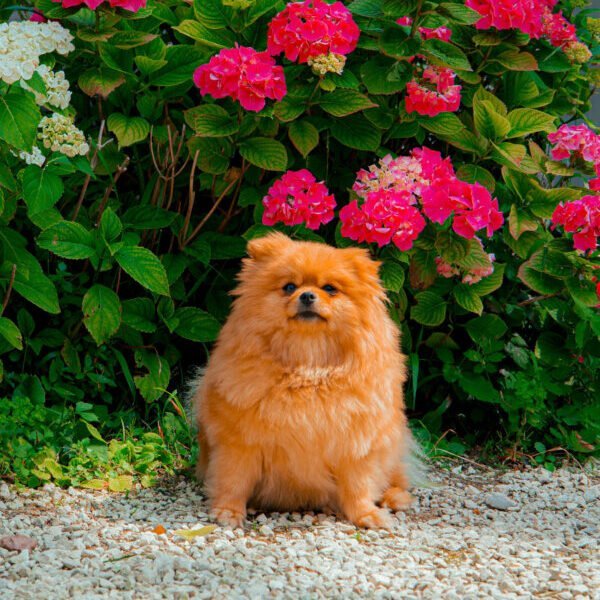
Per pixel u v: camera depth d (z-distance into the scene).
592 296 3.22
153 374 3.21
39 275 3.07
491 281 3.24
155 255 3.22
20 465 2.97
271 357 2.84
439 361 3.36
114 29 3.11
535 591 2.68
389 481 3.03
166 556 2.71
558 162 3.28
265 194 3.24
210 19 3.20
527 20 3.21
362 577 2.70
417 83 3.20
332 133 3.22
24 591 2.62
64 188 3.18
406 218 3.10
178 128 3.30
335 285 2.85
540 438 3.33
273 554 2.76
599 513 3.02
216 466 2.90
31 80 2.95
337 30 3.12
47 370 3.23
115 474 3.02
